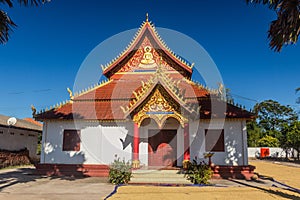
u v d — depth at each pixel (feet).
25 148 105.50
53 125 65.92
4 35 41.50
